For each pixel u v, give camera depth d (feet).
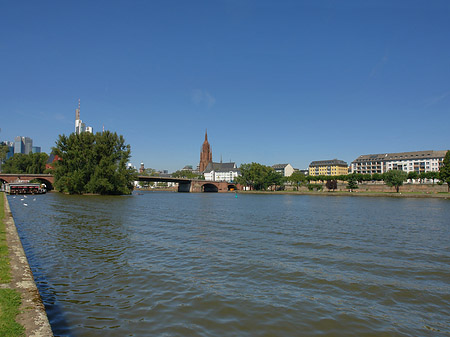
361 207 245.86
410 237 102.17
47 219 133.59
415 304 45.70
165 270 60.18
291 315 41.24
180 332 36.14
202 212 185.47
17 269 43.37
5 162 536.42
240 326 37.96
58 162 350.84
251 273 59.36
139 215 157.58
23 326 27.12
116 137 356.18
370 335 36.42
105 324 37.81
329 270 62.18
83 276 55.98
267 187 651.25
